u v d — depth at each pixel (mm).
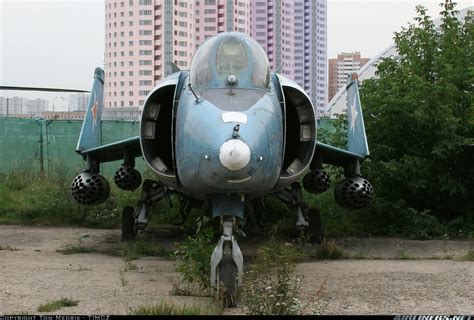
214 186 7145
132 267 8484
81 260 9297
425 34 14195
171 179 8688
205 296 6707
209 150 6938
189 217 13289
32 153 21094
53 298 6527
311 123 9195
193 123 7504
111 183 18297
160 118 9547
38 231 12719
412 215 12531
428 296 6762
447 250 10539
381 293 6895
